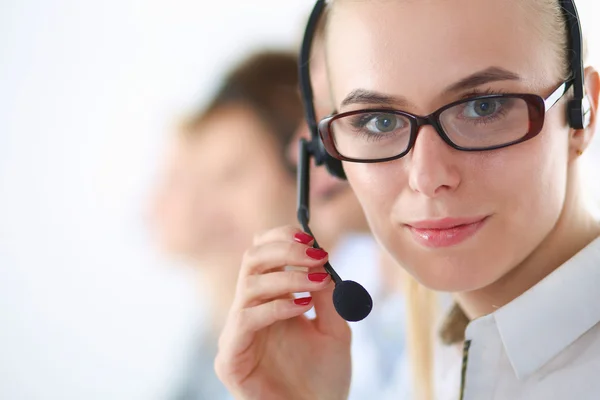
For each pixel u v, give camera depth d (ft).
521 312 2.44
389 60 2.28
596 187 3.33
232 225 5.69
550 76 2.30
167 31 6.04
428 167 2.23
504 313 2.47
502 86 2.22
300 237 2.80
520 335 2.43
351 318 2.40
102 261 5.98
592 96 2.52
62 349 5.91
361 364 5.25
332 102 2.68
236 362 2.92
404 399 5.10
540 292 2.42
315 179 5.44
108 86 6.08
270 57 5.76
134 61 6.07
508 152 2.24
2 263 5.98
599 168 3.47
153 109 5.99
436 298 3.62
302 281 2.73
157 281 5.86
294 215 5.64
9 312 5.92
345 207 5.42
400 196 2.40
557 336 2.39
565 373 2.38
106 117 6.08
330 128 2.55
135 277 5.90
